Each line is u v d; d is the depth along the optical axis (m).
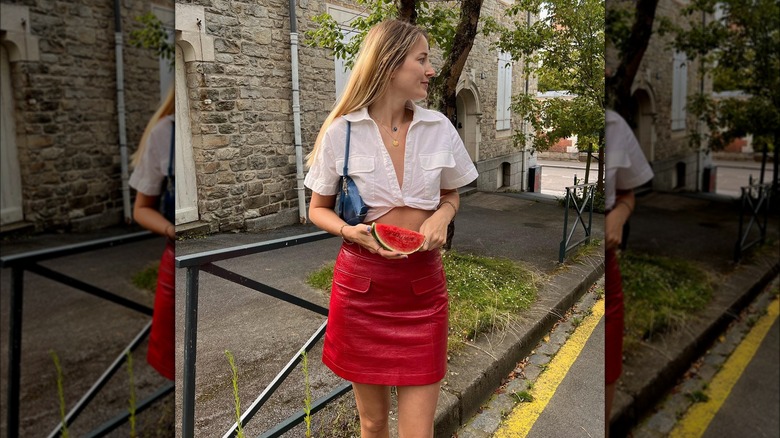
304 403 2.77
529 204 8.89
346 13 7.41
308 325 3.79
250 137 6.63
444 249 5.43
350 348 1.74
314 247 5.94
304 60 7.06
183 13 5.79
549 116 7.77
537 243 6.38
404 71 1.66
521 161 10.91
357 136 1.70
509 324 3.77
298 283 4.70
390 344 1.71
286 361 3.24
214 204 6.36
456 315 3.75
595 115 6.96
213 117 6.21
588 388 3.27
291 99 7.05
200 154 6.20
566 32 7.06
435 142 1.74
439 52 7.89
